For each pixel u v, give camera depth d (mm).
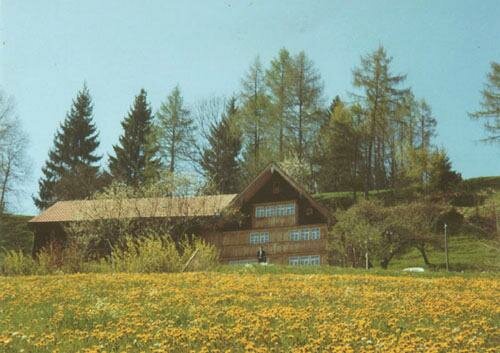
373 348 10203
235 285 18406
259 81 76625
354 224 49844
